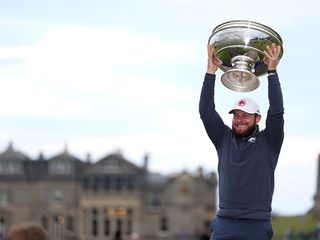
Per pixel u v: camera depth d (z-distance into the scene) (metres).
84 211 118.81
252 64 8.56
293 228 82.62
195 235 115.75
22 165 120.62
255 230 8.20
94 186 119.25
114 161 119.81
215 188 124.50
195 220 118.38
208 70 8.62
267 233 8.24
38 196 119.75
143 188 119.06
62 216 118.88
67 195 119.75
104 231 118.19
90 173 119.50
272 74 8.31
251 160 8.24
